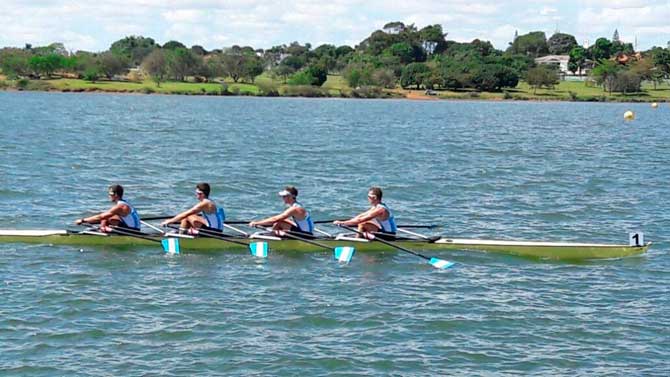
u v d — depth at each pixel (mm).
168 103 112562
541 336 14727
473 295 17062
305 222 20781
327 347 14023
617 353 14000
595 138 61250
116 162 38656
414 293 17141
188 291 16953
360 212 26750
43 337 14164
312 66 161875
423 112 103875
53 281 17375
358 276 18422
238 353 13680
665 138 62031
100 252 19969
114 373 12805
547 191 31953
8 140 48188
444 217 26125
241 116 85188
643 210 27641
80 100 112938
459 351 13969
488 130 69938
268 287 17391
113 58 154000
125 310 15656
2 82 144125
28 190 29062
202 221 20688
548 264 19797
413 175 36406
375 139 57625
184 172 35688
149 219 21406
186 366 13133
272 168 38062
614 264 19828
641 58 181875
